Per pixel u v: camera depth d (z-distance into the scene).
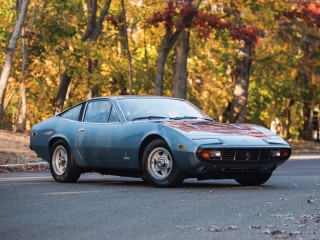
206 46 53.78
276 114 69.88
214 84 59.19
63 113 17.39
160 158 15.12
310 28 51.75
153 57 54.03
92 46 39.31
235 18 41.75
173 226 9.41
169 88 55.69
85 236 8.54
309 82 64.38
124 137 15.59
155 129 15.12
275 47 52.81
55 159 17.14
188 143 14.55
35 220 9.91
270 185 16.38
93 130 16.28
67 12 41.28
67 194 13.58
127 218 10.16
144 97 16.58
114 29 48.41
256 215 10.70
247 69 52.97
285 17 46.94
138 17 47.38
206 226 9.49
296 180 18.19
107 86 52.53
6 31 41.69
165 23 37.94
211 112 64.38
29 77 46.91
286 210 11.39
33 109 55.75
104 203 12.04
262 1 41.22
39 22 39.59
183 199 12.77
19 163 24.55
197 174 14.80
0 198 12.78
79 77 42.69
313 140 71.69
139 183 16.75
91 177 19.09
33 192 13.98
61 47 39.78
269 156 15.02
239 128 15.59
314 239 8.52
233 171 14.85
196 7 37.78
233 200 12.71
